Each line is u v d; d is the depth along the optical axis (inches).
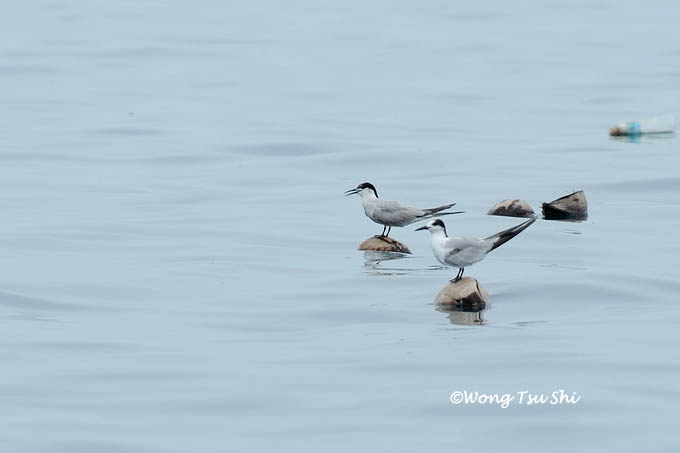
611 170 1350.9
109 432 561.3
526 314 770.2
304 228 1059.3
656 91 1990.7
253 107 1819.6
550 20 2935.5
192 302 804.0
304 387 622.5
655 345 691.4
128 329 737.0
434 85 2042.3
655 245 978.7
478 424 570.6
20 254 944.9
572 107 1846.7
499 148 1502.2
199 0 3272.6
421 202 1187.9
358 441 550.0
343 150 1482.5
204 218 1097.4
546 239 1003.9
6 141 1519.4
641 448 540.4
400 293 825.5
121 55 2357.3
